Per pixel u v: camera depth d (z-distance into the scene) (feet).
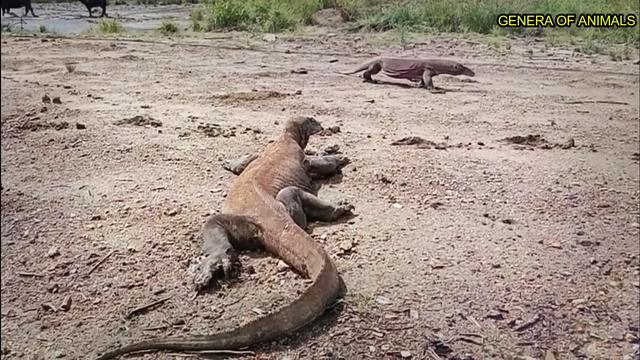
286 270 15.16
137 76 43.80
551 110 34.71
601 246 17.11
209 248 15.35
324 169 21.57
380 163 23.12
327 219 18.24
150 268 15.46
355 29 74.69
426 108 34.65
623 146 26.99
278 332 12.65
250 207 16.72
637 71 48.83
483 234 17.53
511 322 13.64
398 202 19.67
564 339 13.21
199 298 14.19
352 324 13.19
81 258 15.96
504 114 33.40
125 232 17.22
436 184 21.11
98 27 82.07
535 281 15.20
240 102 34.81
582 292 14.85
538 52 58.70
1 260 15.88
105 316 13.65
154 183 20.75
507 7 73.31
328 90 39.88
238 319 13.33
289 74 46.16
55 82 40.45
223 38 70.13
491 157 24.52
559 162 24.20
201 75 44.78
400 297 14.29
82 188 20.34
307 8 81.82
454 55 57.11
